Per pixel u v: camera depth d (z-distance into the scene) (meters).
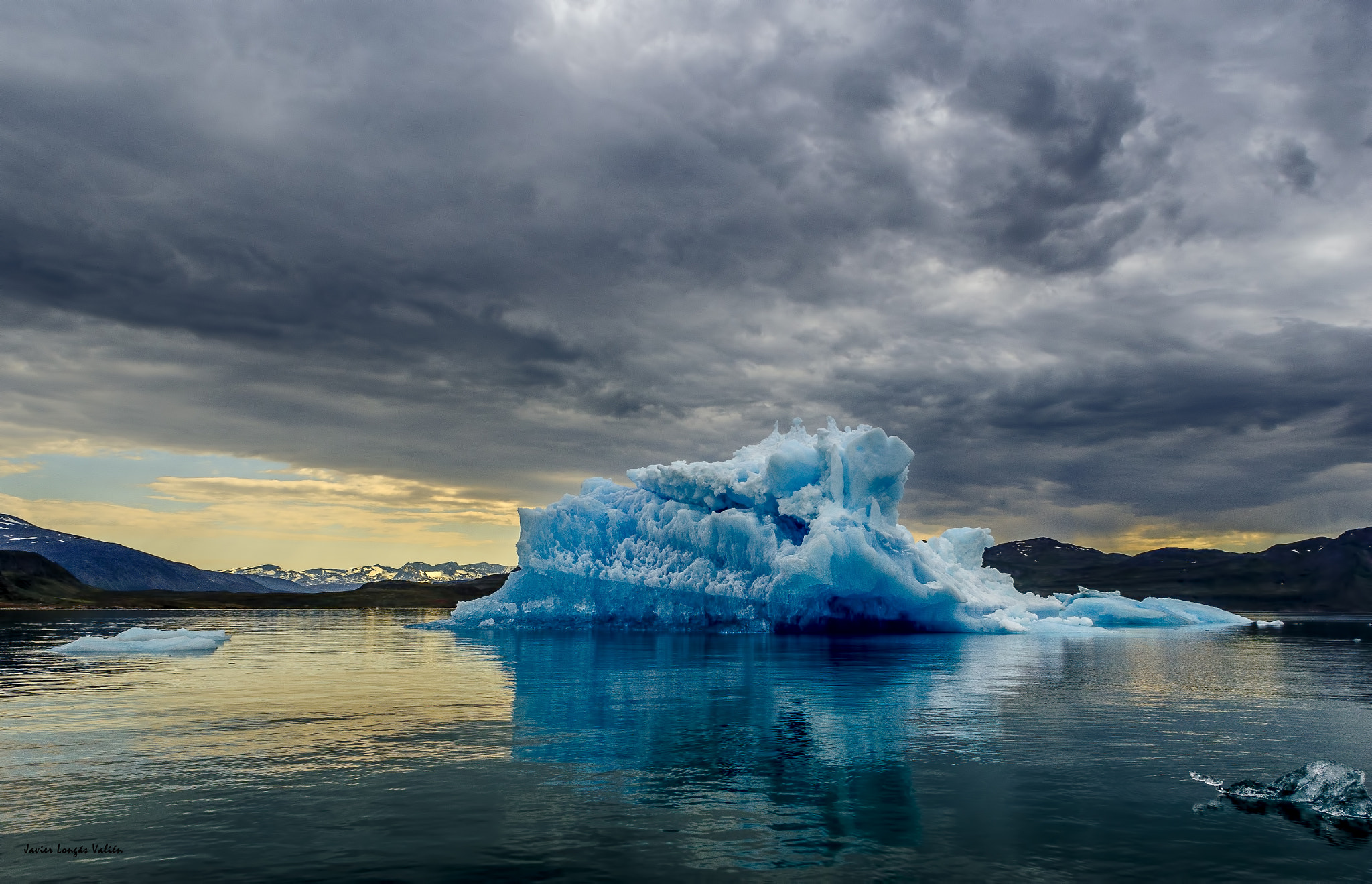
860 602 40.81
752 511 41.38
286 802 8.85
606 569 42.81
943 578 39.50
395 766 10.43
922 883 6.76
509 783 9.62
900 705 15.64
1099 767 10.55
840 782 9.74
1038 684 19.09
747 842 7.70
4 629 48.38
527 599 45.81
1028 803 8.97
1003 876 6.93
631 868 7.04
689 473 42.47
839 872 6.99
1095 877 6.91
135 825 8.07
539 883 6.71
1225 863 7.24
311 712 14.62
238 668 23.02
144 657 26.55
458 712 14.65
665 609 41.91
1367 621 64.56
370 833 7.87
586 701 16.11
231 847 7.48
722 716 14.23
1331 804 8.73
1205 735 12.74
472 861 7.19
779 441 45.69
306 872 6.91
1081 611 53.75
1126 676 21.17
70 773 10.02
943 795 9.25
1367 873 7.02
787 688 18.14
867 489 40.00
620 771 10.20
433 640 35.91
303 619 65.88
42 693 17.34
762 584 38.06
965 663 24.38
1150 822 8.35
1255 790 9.34
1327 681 20.30
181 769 10.27
